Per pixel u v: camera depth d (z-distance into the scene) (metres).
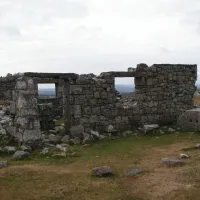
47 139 17.41
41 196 9.60
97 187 10.12
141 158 13.85
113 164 12.82
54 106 27.16
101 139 18.73
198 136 18.45
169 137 18.75
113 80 20.50
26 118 15.35
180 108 23.47
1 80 28.47
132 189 9.84
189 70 23.83
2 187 10.41
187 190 9.38
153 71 22.25
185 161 12.26
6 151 14.71
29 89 15.62
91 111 19.75
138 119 21.55
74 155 14.52
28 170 12.10
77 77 19.48
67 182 10.73
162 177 10.66
